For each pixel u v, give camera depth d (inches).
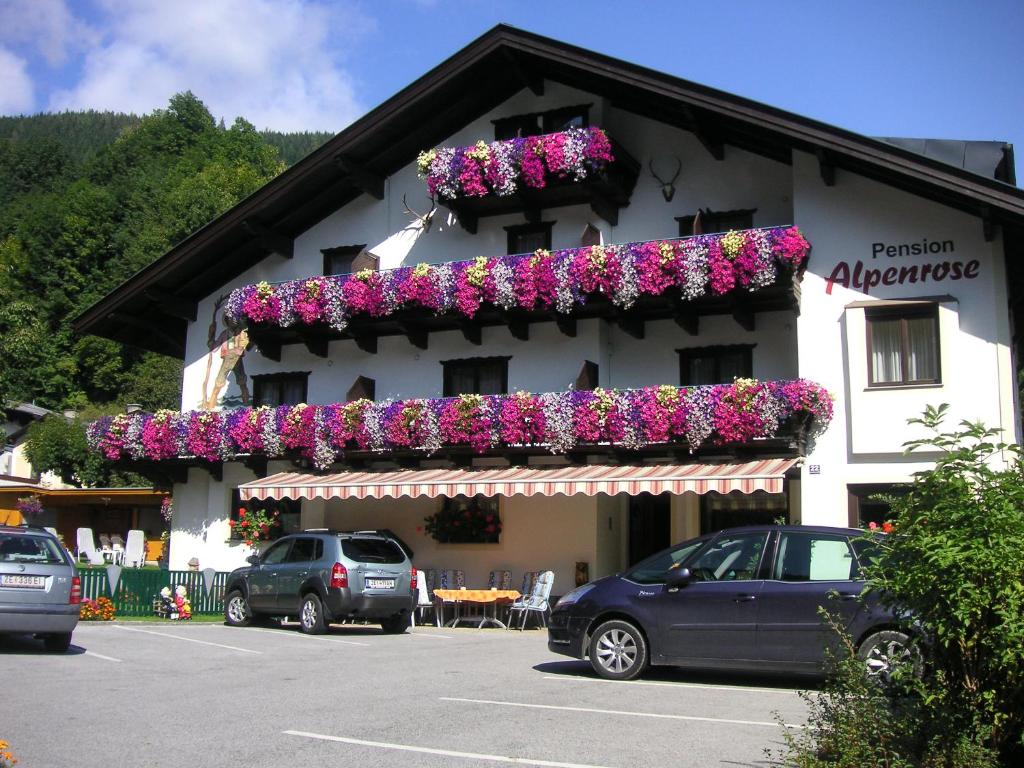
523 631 869.8
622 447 887.7
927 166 766.5
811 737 328.2
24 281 2866.6
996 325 778.2
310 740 368.8
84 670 548.4
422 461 1018.1
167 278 1153.4
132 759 338.0
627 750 353.4
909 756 276.8
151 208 2977.4
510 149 957.8
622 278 896.3
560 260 925.8
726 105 845.8
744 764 333.4
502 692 482.3
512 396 935.0
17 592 589.6
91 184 3277.6
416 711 429.1
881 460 797.2
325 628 786.2
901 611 299.6
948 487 294.0
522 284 936.3
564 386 987.9
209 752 348.8
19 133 5826.8
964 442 767.1
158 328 1213.7
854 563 482.9
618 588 529.0
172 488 1167.6
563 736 376.5
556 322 981.2
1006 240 806.5
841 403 818.8
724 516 964.0
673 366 960.3
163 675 538.6
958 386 779.4
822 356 830.5
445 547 1010.1
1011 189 740.7
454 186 988.6
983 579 279.7
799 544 498.6
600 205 968.9
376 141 1065.5
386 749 354.0
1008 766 284.8
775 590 490.0
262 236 1106.7
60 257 2883.9
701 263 867.4
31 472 2529.5
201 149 3602.4
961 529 286.2
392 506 1046.4
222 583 1027.9
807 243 839.1
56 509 2022.6
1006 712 282.0
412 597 807.7
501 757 342.3
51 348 2751.0
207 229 1096.2
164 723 400.2
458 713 424.2
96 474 2290.8
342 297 1025.5
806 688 496.4
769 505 946.1
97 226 2935.5
